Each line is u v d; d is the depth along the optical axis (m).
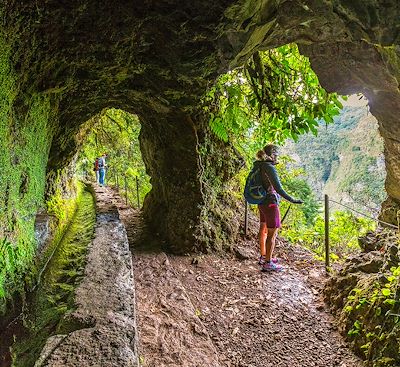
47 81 3.18
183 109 5.30
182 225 6.25
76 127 5.46
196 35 3.13
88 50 3.24
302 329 4.14
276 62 5.36
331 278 4.78
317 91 5.26
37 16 2.44
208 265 5.88
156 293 4.55
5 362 2.01
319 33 3.35
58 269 3.43
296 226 10.59
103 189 11.01
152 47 3.52
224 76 5.63
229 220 6.71
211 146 6.45
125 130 12.24
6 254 2.35
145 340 3.49
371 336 3.43
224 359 3.62
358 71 3.82
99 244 3.85
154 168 7.41
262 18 3.09
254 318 4.38
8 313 2.22
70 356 1.89
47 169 4.90
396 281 3.56
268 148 5.65
